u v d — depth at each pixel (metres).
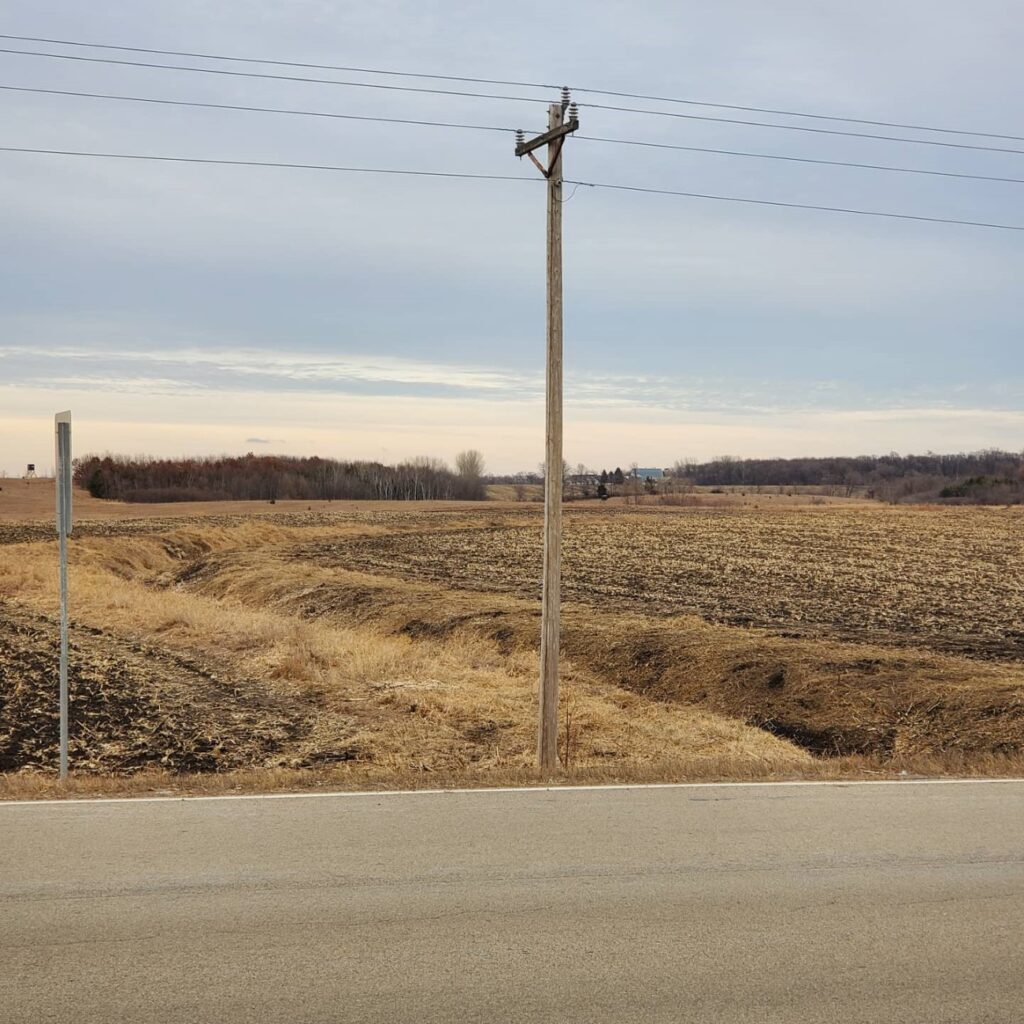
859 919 6.15
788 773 10.59
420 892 6.49
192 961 5.39
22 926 5.84
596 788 9.56
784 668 21.08
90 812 8.41
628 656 23.55
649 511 93.31
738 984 5.23
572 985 5.18
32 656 23.02
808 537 61.09
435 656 23.98
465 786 9.60
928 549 53.69
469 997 5.03
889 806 8.98
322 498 152.62
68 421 10.55
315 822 8.15
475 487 167.88
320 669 21.64
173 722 16.88
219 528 66.44
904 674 20.41
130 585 42.50
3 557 45.44
